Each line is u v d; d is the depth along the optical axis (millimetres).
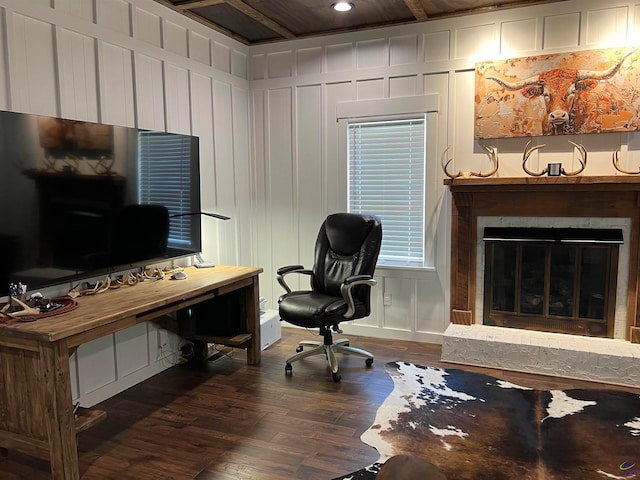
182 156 3418
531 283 3566
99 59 2881
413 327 4086
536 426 2588
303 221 4398
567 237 3361
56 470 2061
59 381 2012
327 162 4246
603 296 3393
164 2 3324
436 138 3844
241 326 3537
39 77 2529
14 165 2270
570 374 3213
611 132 3342
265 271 4574
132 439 2506
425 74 3820
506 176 3666
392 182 4078
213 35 3910
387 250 4168
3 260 2246
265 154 4469
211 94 3914
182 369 3482
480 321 3729
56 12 2604
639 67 3213
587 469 2195
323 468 2217
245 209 4449
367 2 3428
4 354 2135
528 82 3492
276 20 3766
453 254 3695
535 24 3463
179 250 3436
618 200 3242
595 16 3312
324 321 3162
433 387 3104
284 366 3520
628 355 3072
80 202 2623
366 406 2850
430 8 3545
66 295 2586
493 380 3207
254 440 2479
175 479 2152
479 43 3633
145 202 3082
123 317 2283
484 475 2158
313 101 4234
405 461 1191
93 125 2680
